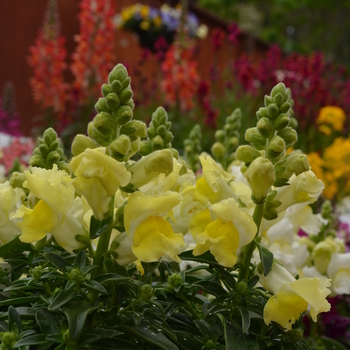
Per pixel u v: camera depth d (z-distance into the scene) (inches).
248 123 231.6
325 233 99.0
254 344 50.4
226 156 101.6
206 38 432.8
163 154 47.6
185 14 271.7
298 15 785.6
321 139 242.2
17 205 60.8
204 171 53.2
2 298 55.8
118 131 50.1
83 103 258.7
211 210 50.4
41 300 51.9
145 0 411.5
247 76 245.9
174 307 54.0
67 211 50.7
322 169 202.1
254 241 51.8
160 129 61.1
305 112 235.3
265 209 53.7
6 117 227.0
